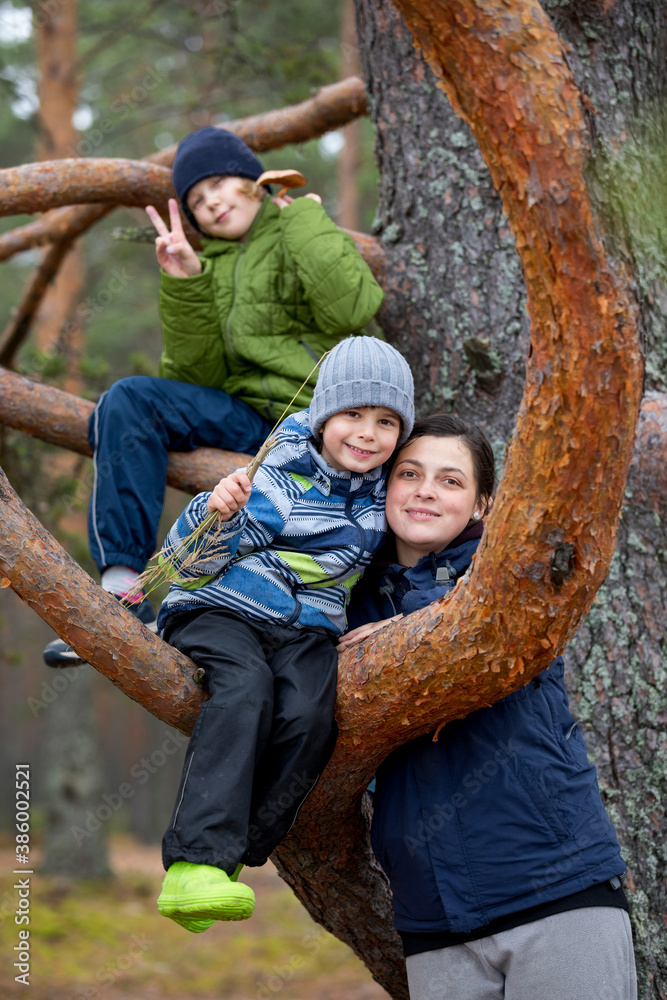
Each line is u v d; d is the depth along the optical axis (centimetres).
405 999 260
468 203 297
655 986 240
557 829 186
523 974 181
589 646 263
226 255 296
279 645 192
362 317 273
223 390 293
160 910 163
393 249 308
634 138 272
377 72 316
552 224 137
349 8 951
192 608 197
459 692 172
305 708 178
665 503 266
